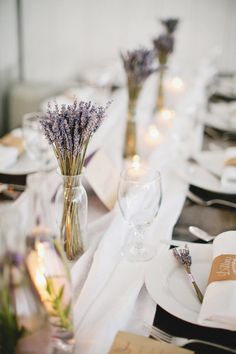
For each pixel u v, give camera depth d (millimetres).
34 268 774
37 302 771
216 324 894
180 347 853
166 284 1041
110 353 812
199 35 4105
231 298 917
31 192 779
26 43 3916
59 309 789
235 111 2568
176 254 1130
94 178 1434
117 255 1162
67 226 1139
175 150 1931
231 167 1709
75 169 1088
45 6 3906
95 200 1504
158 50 2447
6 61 3619
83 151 1087
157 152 1893
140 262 1127
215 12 3982
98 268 1081
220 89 3256
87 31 4141
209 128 2367
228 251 1048
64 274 802
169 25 2689
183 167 1748
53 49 4094
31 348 791
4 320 755
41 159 1721
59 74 4199
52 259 799
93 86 3098
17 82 3824
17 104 3346
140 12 4062
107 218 1347
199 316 908
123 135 2121
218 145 2127
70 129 1040
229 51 4129
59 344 815
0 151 1733
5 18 3514
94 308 965
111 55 4227
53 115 1047
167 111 2451
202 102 2850
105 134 2121
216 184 1628
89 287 1026
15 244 727
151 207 1152
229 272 978
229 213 1457
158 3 4016
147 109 2617
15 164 1725
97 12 4074
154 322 953
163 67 2494
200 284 1054
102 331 890
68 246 1155
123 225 1273
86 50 4230
